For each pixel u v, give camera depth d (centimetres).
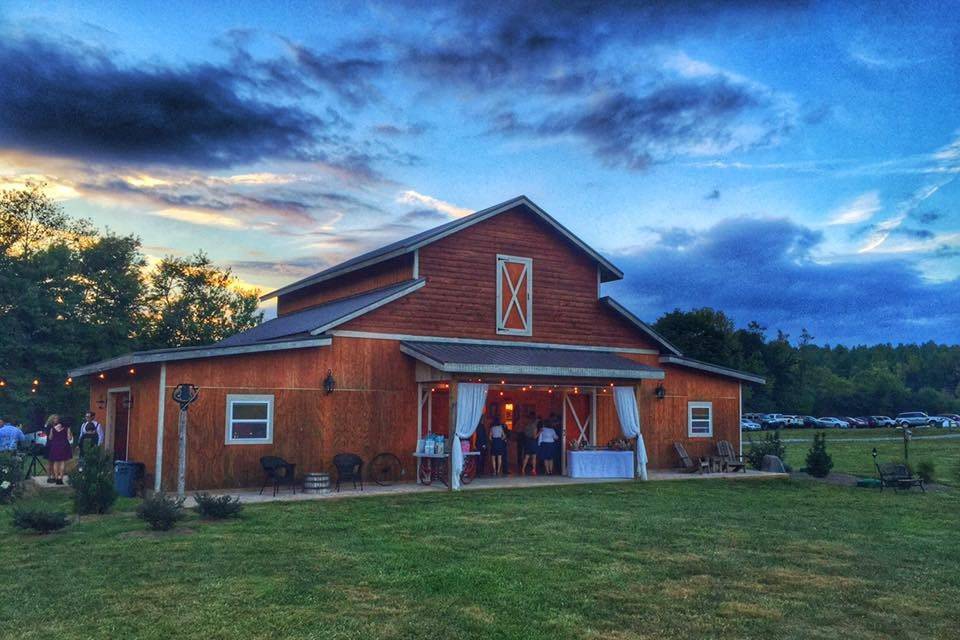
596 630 764
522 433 2283
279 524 1306
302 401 1839
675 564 1055
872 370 9719
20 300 4094
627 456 2178
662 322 6669
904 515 1573
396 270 2172
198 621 766
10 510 1402
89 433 1897
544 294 2278
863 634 773
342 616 789
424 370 1969
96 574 939
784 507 1661
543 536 1243
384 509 1514
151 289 5109
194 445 1692
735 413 2597
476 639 730
